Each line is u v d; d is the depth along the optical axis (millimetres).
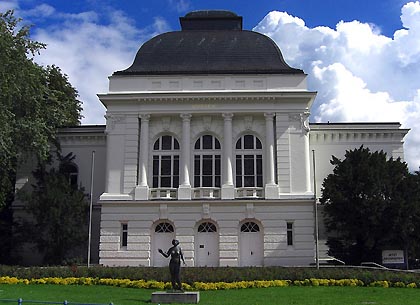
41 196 41344
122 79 43125
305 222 40500
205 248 41000
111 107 42938
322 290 26734
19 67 36906
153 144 43000
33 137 38281
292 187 41312
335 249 39531
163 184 42406
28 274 30109
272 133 42062
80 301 22375
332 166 46969
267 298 23688
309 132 46750
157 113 42594
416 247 38094
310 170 46188
